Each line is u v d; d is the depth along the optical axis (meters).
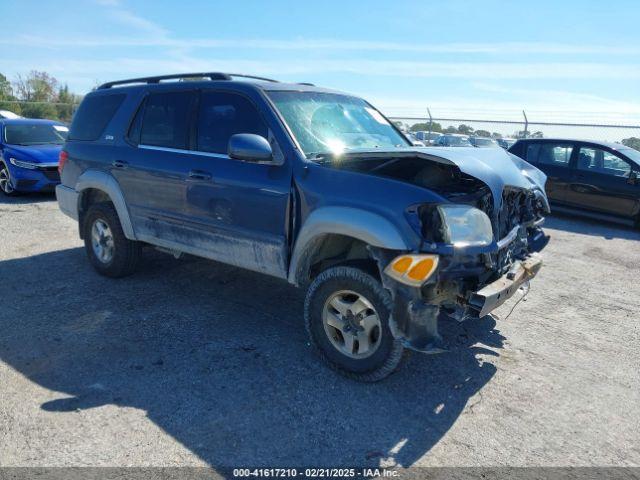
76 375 3.38
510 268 3.58
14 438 2.72
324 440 2.80
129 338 3.95
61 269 5.64
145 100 4.78
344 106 4.49
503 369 3.70
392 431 2.91
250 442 2.76
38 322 4.20
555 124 19.77
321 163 3.55
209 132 4.18
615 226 9.80
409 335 3.00
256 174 3.75
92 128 5.30
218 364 3.58
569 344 4.19
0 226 7.70
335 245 3.65
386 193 3.12
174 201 4.37
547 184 10.43
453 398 3.29
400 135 4.79
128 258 5.13
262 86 4.00
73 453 2.62
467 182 3.57
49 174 9.81
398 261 2.94
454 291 3.19
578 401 3.32
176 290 5.02
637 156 9.79
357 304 3.30
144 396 3.16
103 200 5.48
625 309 5.07
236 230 3.94
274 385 3.33
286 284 5.28
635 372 3.75
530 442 2.87
